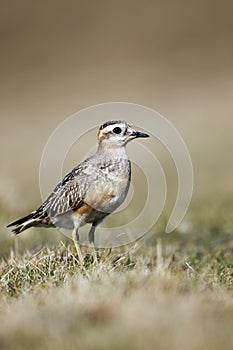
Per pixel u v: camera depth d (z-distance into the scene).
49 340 8.70
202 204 23.45
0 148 44.75
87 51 65.50
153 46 64.69
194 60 60.62
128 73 60.56
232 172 30.23
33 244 16.20
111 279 10.98
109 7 70.62
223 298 10.39
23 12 69.88
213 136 38.84
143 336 8.51
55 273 11.86
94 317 9.30
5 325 9.23
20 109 56.59
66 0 71.12
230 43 62.25
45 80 61.66
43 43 67.19
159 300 9.70
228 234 18.14
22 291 11.01
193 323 8.91
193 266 13.68
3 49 66.62
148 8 69.75
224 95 50.19
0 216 19.59
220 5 67.25
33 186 30.38
